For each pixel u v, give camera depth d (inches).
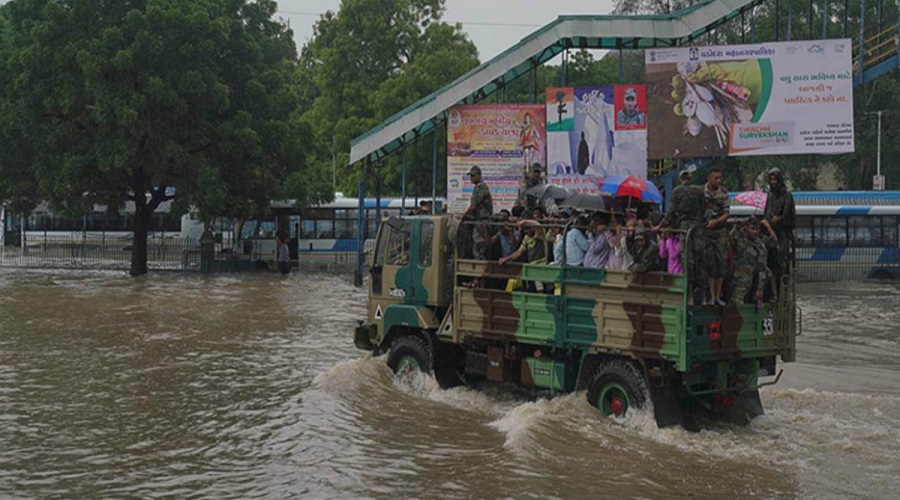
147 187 1441.9
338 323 861.2
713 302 414.3
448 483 356.2
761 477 359.9
